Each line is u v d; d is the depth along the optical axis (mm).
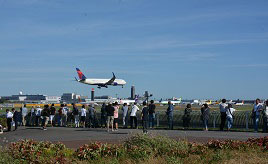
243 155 13633
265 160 12695
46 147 14828
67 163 12742
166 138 15492
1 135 27406
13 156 13070
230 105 27359
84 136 24609
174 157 12930
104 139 22125
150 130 28797
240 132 26000
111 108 28312
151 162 12773
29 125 39781
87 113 36875
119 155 13812
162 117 33531
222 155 13367
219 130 28062
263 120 25219
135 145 14758
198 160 13047
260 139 15984
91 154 13609
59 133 27578
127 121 33875
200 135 23594
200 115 31062
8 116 32031
